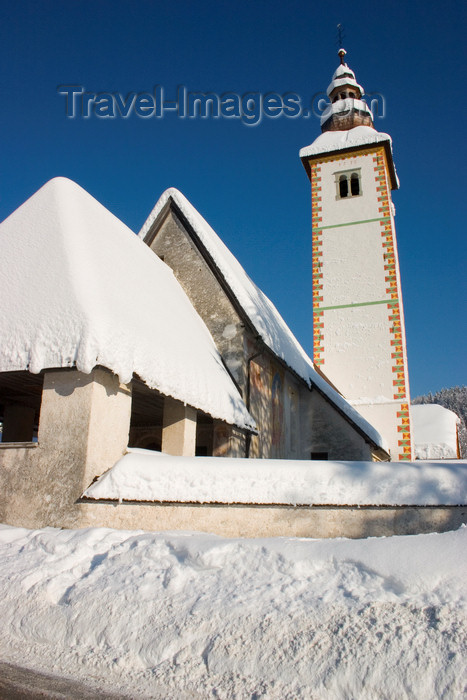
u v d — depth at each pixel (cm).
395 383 2536
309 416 2152
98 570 651
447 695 400
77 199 1339
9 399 1350
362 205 2867
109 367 964
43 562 695
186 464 934
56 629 560
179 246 1820
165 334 1261
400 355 2570
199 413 1308
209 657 475
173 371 1168
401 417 2475
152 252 1738
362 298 2705
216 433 1414
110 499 901
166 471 925
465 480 823
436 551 551
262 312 1931
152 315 1270
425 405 4334
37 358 984
